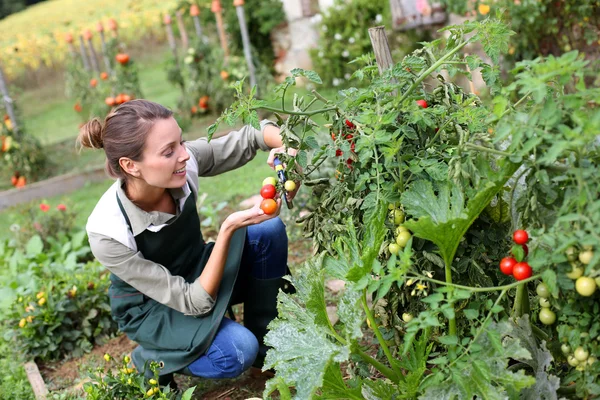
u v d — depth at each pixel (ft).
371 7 24.44
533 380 5.89
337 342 7.36
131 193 8.24
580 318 6.08
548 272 5.82
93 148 8.26
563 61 5.50
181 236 8.73
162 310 8.71
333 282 11.87
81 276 12.53
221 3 28.96
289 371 6.66
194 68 27.25
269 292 9.19
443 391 6.28
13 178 24.89
